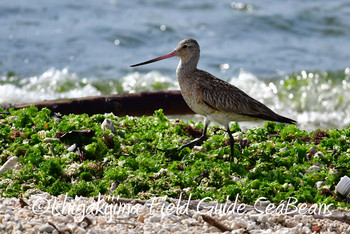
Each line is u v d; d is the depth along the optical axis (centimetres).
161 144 1306
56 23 3036
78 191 1097
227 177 1173
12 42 2784
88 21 3081
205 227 969
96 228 934
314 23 3241
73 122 1400
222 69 2683
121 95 1650
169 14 3259
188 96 1352
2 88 2384
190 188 1131
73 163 1223
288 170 1227
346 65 2756
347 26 3206
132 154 1281
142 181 1133
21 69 2553
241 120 1346
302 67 2723
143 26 3053
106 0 3397
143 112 1661
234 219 1004
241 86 2552
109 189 1126
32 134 1345
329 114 2400
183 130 1425
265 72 2667
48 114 1481
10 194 1091
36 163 1202
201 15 3269
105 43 2866
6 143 1302
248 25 3178
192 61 1358
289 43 3002
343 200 1130
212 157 1262
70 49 2769
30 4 3231
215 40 2984
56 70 2573
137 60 2723
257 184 1141
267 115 1324
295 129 1441
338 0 3559
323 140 1362
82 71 2584
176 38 2966
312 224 1003
